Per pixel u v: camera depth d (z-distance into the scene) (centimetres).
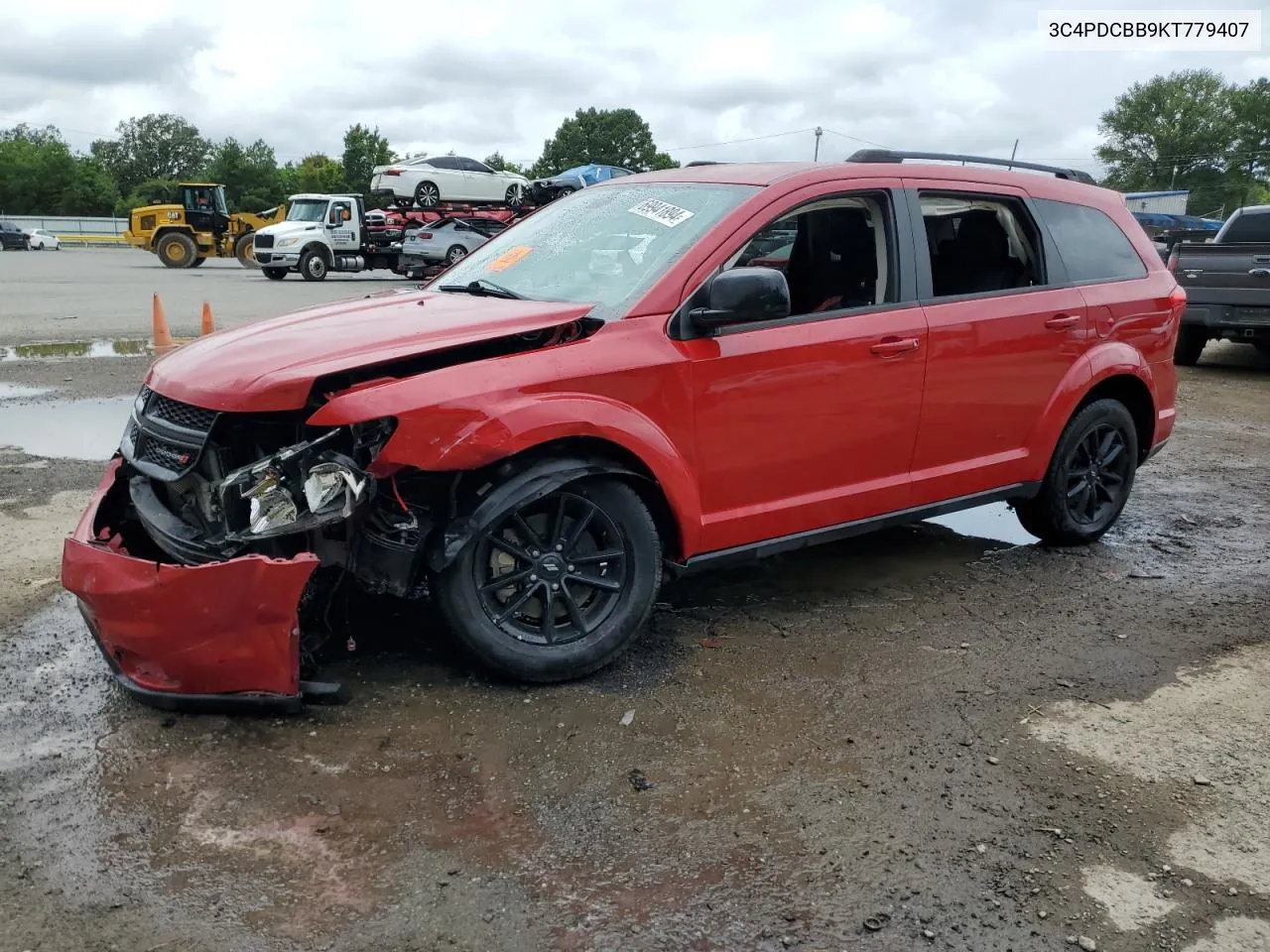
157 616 307
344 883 256
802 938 242
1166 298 544
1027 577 494
